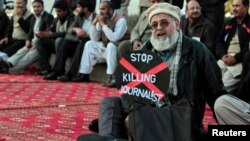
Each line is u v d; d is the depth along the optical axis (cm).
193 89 344
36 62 965
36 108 559
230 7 838
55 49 872
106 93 698
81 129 453
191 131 293
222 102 345
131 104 326
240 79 572
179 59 348
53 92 695
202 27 649
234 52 617
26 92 688
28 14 981
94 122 435
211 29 642
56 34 901
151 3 686
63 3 893
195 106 347
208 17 736
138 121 297
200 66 348
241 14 615
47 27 935
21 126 461
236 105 345
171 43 348
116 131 335
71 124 475
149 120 297
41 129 450
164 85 320
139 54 327
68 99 633
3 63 948
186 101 313
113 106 351
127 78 329
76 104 595
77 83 814
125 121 337
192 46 352
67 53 857
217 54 629
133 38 708
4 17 1007
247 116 344
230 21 632
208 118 511
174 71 346
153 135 292
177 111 300
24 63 954
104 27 780
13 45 977
